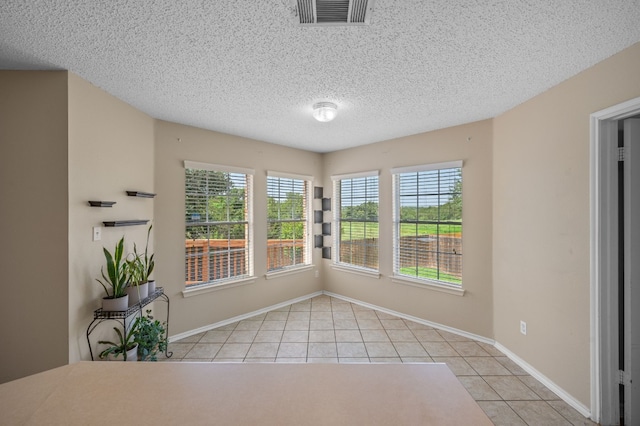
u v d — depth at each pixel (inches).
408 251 138.2
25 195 71.7
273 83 81.9
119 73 75.4
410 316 135.8
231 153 133.6
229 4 50.2
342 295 167.3
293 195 163.9
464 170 118.1
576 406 75.1
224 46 63.4
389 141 143.8
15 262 71.5
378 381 31.8
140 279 92.6
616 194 70.1
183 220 118.0
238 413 26.5
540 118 87.7
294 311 147.8
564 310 79.2
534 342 90.2
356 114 107.0
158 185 110.8
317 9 51.7
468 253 117.1
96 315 77.9
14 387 30.0
